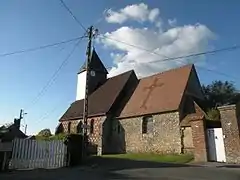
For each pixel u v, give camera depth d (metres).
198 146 20.14
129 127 31.56
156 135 28.25
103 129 33.25
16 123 44.88
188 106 27.66
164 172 14.42
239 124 18.50
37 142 18.36
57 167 18.67
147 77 36.38
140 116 30.47
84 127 20.97
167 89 30.84
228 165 17.16
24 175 14.00
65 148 19.73
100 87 41.94
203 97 31.23
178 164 18.45
